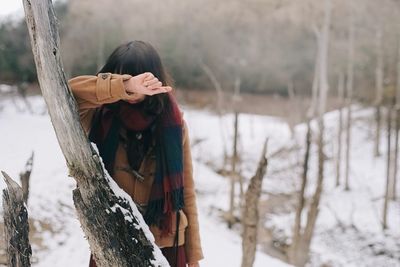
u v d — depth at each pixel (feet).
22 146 27.89
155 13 92.48
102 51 79.41
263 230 48.96
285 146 70.79
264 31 98.89
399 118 58.23
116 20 86.99
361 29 77.97
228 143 74.59
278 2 93.61
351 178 60.70
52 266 29.55
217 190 57.88
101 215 4.94
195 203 6.42
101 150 5.66
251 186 16.55
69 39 83.30
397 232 47.47
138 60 5.59
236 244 37.73
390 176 56.08
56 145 28.91
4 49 91.86
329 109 87.51
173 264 5.98
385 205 48.39
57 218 34.94
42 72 4.55
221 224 48.52
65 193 37.91
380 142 70.64
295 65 98.78
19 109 71.82
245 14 98.53
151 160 5.84
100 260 5.07
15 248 5.43
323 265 43.01
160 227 5.80
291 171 63.05
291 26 95.35
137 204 5.76
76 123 4.74
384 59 76.23
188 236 6.40
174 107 5.83
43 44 4.48
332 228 49.83
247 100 99.86
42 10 4.44
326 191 57.82
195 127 81.41
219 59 100.48
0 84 93.56
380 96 71.36
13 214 5.43
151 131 5.78
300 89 98.99
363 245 46.37
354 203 54.39
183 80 101.60
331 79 90.84
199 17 98.22
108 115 5.72
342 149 68.74
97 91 4.84
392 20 73.31
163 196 5.70
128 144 5.76
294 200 55.42
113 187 5.04
